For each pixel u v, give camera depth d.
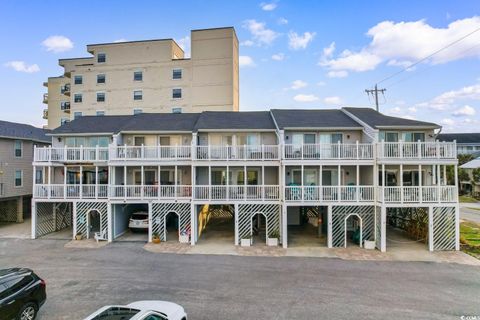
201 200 19.69
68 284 12.90
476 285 12.88
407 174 21.39
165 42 47.44
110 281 13.24
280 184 19.83
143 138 22.97
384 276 13.91
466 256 16.92
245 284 12.93
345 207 19.06
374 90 35.34
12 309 8.85
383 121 21.14
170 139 22.89
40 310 10.53
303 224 24.66
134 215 22.06
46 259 16.41
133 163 20.59
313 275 14.03
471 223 25.59
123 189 20.50
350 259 16.45
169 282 13.14
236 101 48.69
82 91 48.84
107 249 18.36
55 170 24.50
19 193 27.03
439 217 18.31
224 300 11.35
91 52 49.25
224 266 15.29
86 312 10.39
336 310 10.59
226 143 22.22
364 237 19.08
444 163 18.41
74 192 20.86
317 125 20.91
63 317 10.04
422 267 15.17
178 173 23.11
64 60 57.22
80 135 22.80
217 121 23.27
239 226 19.70
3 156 25.55
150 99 47.31
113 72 48.28
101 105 48.28
